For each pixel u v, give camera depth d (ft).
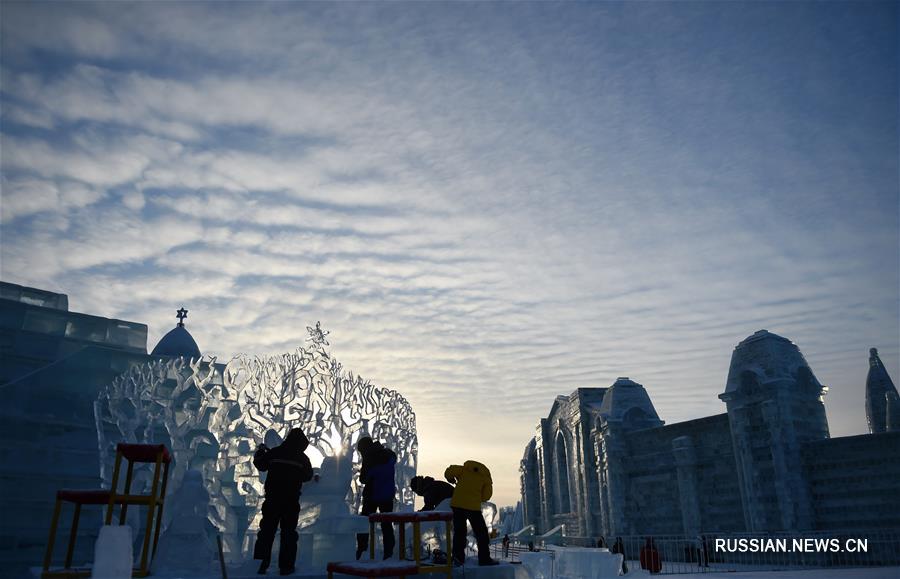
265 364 53.88
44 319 73.41
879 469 94.27
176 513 30.42
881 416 132.05
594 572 78.23
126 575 20.89
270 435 45.88
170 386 60.59
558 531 179.01
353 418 50.88
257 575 26.63
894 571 74.28
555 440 201.77
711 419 126.21
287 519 27.68
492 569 30.01
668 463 137.69
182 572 27.96
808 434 107.04
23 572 48.93
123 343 78.38
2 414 53.36
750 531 108.58
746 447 111.75
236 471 56.18
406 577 27.09
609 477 149.69
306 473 28.94
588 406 171.01
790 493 102.06
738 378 115.34
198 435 59.47
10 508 50.60
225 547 51.85
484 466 32.83
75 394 57.47
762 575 76.13
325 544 42.86
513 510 255.29
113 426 57.93
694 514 124.36
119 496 25.77
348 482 47.29
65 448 54.80
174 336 108.58
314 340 54.44
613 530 146.00
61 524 52.06
